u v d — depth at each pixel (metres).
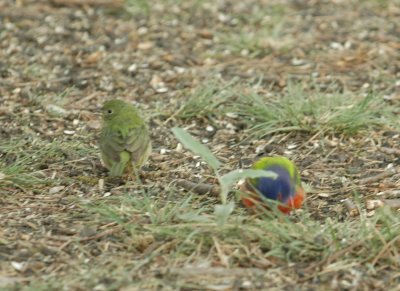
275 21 16.98
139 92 14.03
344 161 11.79
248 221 9.43
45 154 11.60
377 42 16.19
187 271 8.73
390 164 11.66
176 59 15.23
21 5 17.55
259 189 9.36
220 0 18.17
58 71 14.74
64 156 11.64
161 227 9.38
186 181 10.76
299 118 12.62
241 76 14.59
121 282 8.48
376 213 9.70
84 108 13.38
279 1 18.30
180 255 9.01
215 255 9.02
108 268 8.77
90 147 12.04
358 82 14.40
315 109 12.88
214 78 14.36
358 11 17.86
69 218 9.90
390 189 10.84
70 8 17.55
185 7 17.77
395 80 14.45
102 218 9.79
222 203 9.62
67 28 16.50
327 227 9.45
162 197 10.48
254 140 12.41
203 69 14.86
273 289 8.49
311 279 8.69
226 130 12.75
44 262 8.97
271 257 8.98
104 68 14.86
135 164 10.69
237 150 12.12
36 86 14.10
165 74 14.65
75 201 10.34
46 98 13.51
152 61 15.15
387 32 16.73
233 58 15.40
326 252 9.02
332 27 16.91
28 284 8.54
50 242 9.34
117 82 14.34
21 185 10.76
